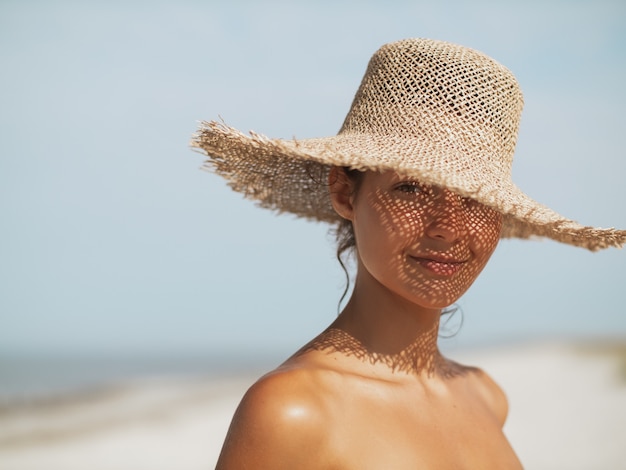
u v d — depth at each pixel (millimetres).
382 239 2234
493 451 2535
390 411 2285
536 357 22812
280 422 2062
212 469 12570
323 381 2209
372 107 2381
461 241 2219
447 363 2848
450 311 2994
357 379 2297
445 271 2215
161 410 18719
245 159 2598
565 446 12219
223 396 21203
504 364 21609
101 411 19078
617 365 19766
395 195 2219
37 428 16812
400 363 2441
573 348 25250
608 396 16172
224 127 2260
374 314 2416
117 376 40938
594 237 2201
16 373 47625
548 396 16422
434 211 2199
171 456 13602
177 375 38750
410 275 2229
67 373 46875
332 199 2480
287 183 2801
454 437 2422
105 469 12656
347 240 2650
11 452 14211
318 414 2121
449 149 2232
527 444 12430
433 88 2309
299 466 2076
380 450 2176
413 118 2287
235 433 2100
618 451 11922
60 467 12922
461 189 1953
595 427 13469
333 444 2119
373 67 2445
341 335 2422
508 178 2299
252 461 2053
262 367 47688
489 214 2262
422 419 2363
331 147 2164
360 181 2340
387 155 2109
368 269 2311
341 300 2652
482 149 2275
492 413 2807
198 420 16938
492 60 2404
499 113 2350
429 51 2348
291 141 2197
